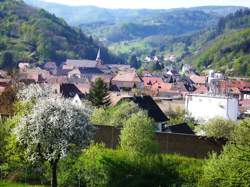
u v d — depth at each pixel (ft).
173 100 431.02
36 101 179.73
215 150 185.16
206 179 144.77
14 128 152.76
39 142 145.28
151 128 185.47
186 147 188.44
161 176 160.25
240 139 149.59
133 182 159.43
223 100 358.43
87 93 428.97
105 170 160.66
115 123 242.37
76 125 146.72
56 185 150.51
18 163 161.68
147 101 320.50
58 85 425.28
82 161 160.04
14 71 353.51
